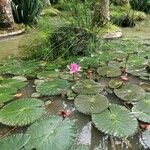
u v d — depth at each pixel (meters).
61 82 2.61
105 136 1.89
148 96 2.32
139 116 2.03
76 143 1.81
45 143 1.69
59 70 2.99
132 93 2.37
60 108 2.25
